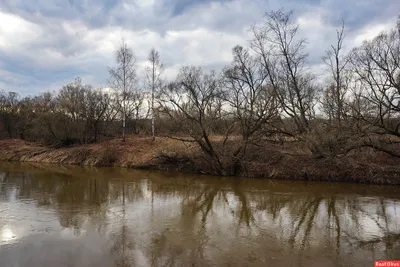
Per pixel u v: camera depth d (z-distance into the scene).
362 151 26.83
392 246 11.68
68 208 16.58
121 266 9.70
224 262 10.09
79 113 43.41
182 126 29.91
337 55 28.89
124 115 41.31
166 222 14.37
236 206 17.80
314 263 10.16
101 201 18.39
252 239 12.26
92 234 12.52
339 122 25.59
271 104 28.55
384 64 23.30
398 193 21.12
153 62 55.41
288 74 29.03
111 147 38.12
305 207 17.56
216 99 30.16
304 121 28.02
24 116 52.62
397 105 22.88
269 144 30.70
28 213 15.44
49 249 10.96
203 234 12.76
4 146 46.81
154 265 9.79
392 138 26.67
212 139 32.00
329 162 26.30
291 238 12.44
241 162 28.92
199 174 30.14
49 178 27.00
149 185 24.17
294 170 26.86
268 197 20.14
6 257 10.27
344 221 14.81
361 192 21.55
